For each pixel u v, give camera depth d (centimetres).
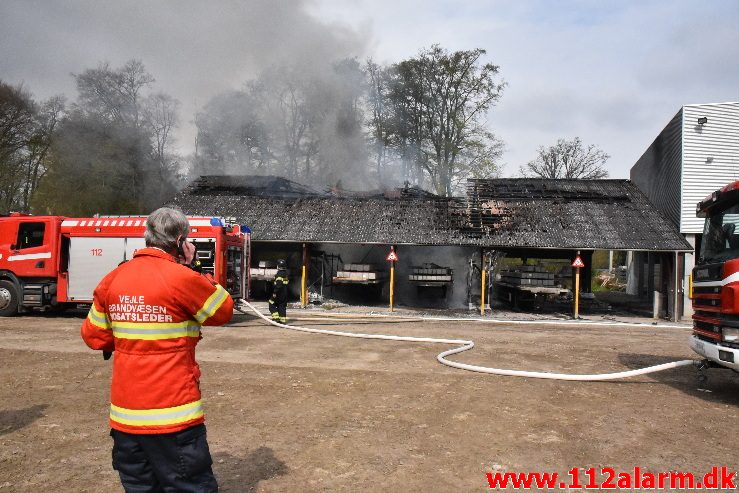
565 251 2450
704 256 757
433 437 509
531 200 2242
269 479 404
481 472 426
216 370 820
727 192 698
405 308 2131
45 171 2919
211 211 2280
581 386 752
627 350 1131
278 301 1433
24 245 1473
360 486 394
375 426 540
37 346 1011
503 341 1239
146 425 251
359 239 2009
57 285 1460
